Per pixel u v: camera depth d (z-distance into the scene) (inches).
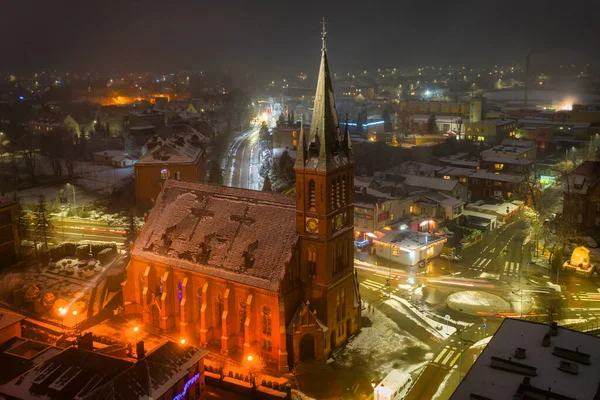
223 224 3196.4
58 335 3265.3
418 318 3425.2
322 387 2694.4
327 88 2844.5
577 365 2055.9
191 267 3115.2
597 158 6678.2
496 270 4220.0
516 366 2044.8
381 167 7721.5
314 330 2849.4
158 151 6038.4
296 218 2942.9
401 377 2625.5
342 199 2972.4
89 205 6151.6
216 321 3080.7
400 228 4795.8
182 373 2301.9
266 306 2869.1
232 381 2696.9
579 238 4313.5
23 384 2187.5
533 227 4825.3
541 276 4087.1
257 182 7199.8
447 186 5693.9
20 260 4468.5
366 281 4033.0
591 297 3708.2
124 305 3474.4
